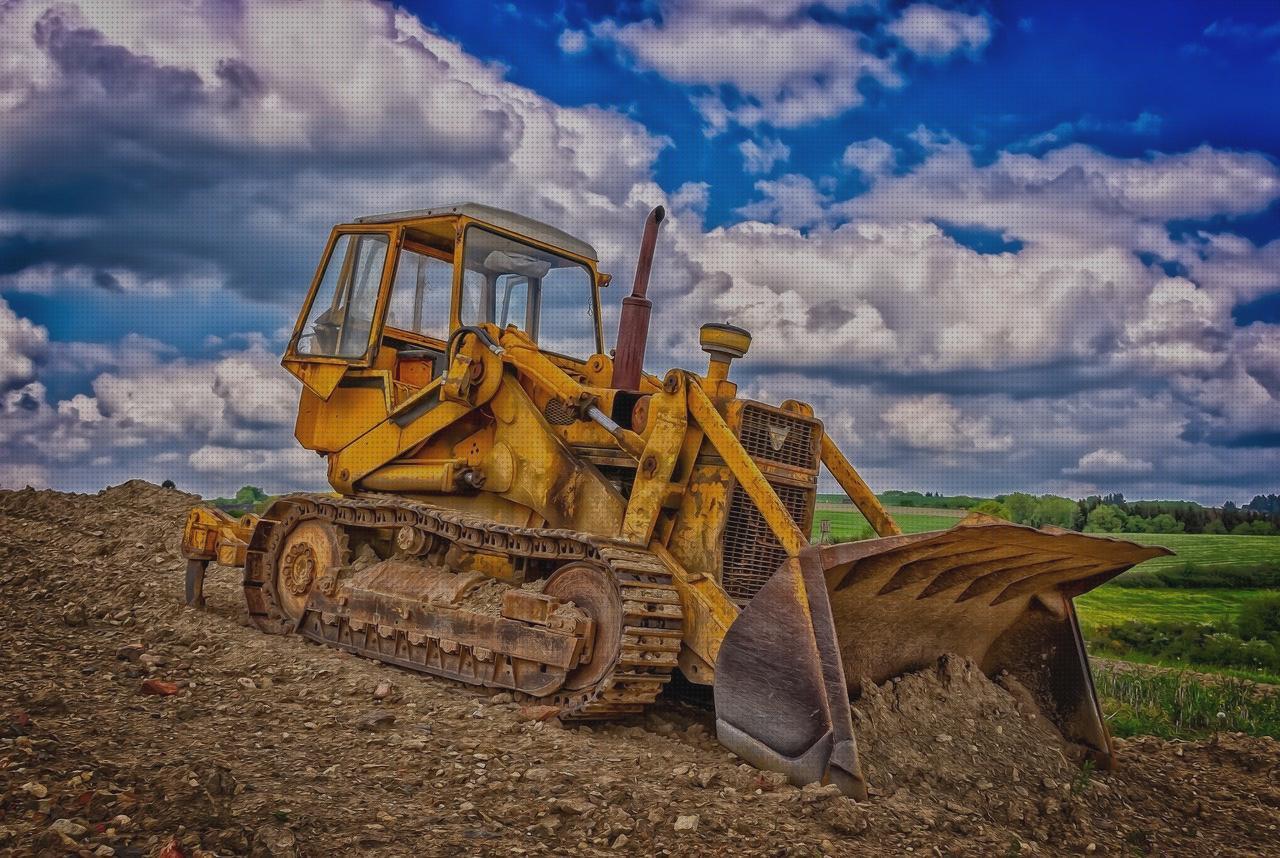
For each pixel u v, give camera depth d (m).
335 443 8.16
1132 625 14.34
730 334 6.38
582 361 8.20
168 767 4.32
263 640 7.38
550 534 6.23
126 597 8.66
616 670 5.64
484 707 5.95
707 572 6.02
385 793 4.44
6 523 11.60
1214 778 6.50
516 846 3.98
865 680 5.65
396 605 6.89
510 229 7.89
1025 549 5.57
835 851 4.15
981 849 4.47
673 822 4.29
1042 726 6.32
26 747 4.33
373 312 7.98
